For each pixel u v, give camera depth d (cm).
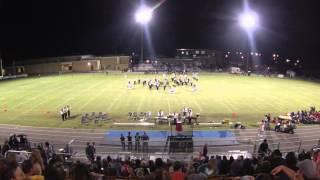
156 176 1080
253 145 3875
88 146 3170
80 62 11562
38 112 5309
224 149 3738
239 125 4506
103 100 6184
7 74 10281
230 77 9881
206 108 5600
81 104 5856
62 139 4044
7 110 5450
